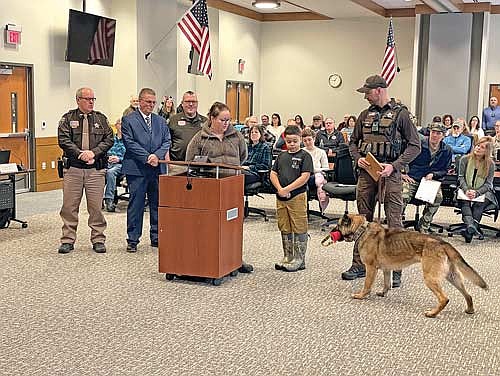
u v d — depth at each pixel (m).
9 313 4.05
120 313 4.09
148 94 5.67
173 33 12.12
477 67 13.78
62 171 5.79
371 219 5.05
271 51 16.34
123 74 11.30
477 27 13.69
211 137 5.00
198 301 4.36
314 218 7.71
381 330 3.87
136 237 5.75
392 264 4.35
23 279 4.82
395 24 15.14
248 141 7.61
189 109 5.94
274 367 3.28
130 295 4.47
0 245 5.93
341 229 4.54
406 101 15.22
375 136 4.91
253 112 16.25
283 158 5.21
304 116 16.23
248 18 15.64
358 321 4.02
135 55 11.16
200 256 4.74
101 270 5.11
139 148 5.59
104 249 5.72
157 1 11.62
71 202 5.69
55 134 10.03
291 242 5.27
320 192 7.25
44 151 9.81
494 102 13.46
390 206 4.93
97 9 10.81
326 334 3.78
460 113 13.70
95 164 5.70
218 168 4.67
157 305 4.26
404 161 4.83
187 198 4.70
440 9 13.23
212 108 5.02
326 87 15.95
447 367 3.32
